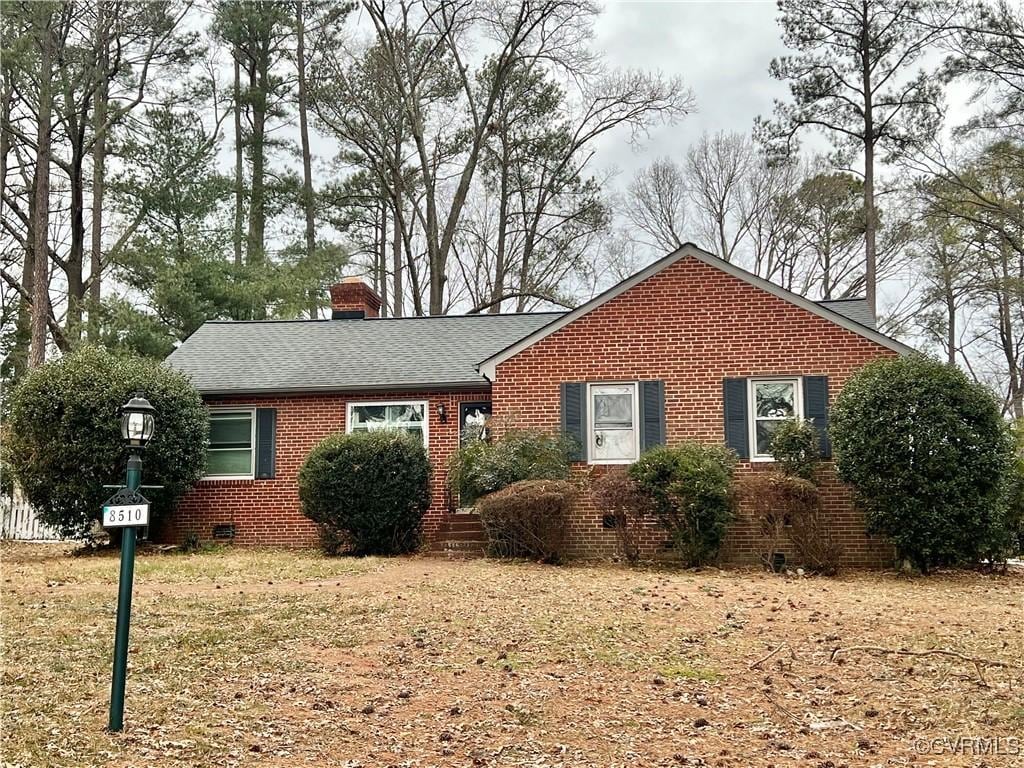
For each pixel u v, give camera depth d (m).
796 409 16.11
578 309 16.75
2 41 26.88
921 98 28.91
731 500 14.67
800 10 29.95
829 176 36.78
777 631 9.30
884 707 6.82
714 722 6.46
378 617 9.73
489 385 17.88
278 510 18.41
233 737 5.90
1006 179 28.75
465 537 16.44
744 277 16.44
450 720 6.38
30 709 6.36
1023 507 14.36
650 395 16.44
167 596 11.08
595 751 5.85
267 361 19.84
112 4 29.81
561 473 15.82
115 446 16.03
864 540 15.34
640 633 9.14
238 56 36.94
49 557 16.23
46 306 28.14
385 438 16.44
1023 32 25.52
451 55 32.12
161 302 29.59
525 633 9.05
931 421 13.71
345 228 36.25
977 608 10.84
